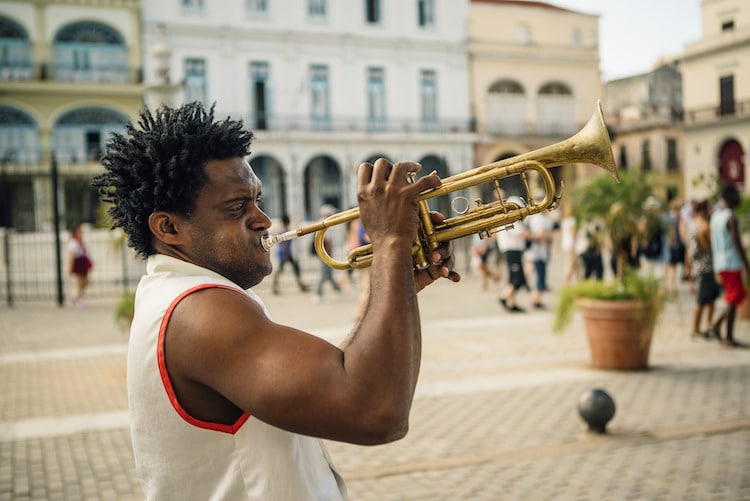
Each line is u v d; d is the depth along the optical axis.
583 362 7.60
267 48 35.97
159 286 1.41
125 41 33.78
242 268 1.49
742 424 5.20
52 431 5.64
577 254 13.41
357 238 11.79
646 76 25.77
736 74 35.16
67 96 33.16
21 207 32.56
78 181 32.09
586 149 1.80
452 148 39.75
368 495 4.14
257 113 36.06
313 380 1.21
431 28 39.28
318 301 14.23
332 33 37.06
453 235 1.69
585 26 42.69
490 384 6.74
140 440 1.36
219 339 1.26
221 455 1.31
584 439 5.02
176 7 34.41
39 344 9.96
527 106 41.56
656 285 7.11
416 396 6.39
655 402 5.93
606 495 4.03
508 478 4.34
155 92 14.59
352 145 37.50
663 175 37.44
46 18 32.72
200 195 1.45
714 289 8.54
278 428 1.30
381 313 1.26
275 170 36.97
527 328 10.07
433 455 4.81
